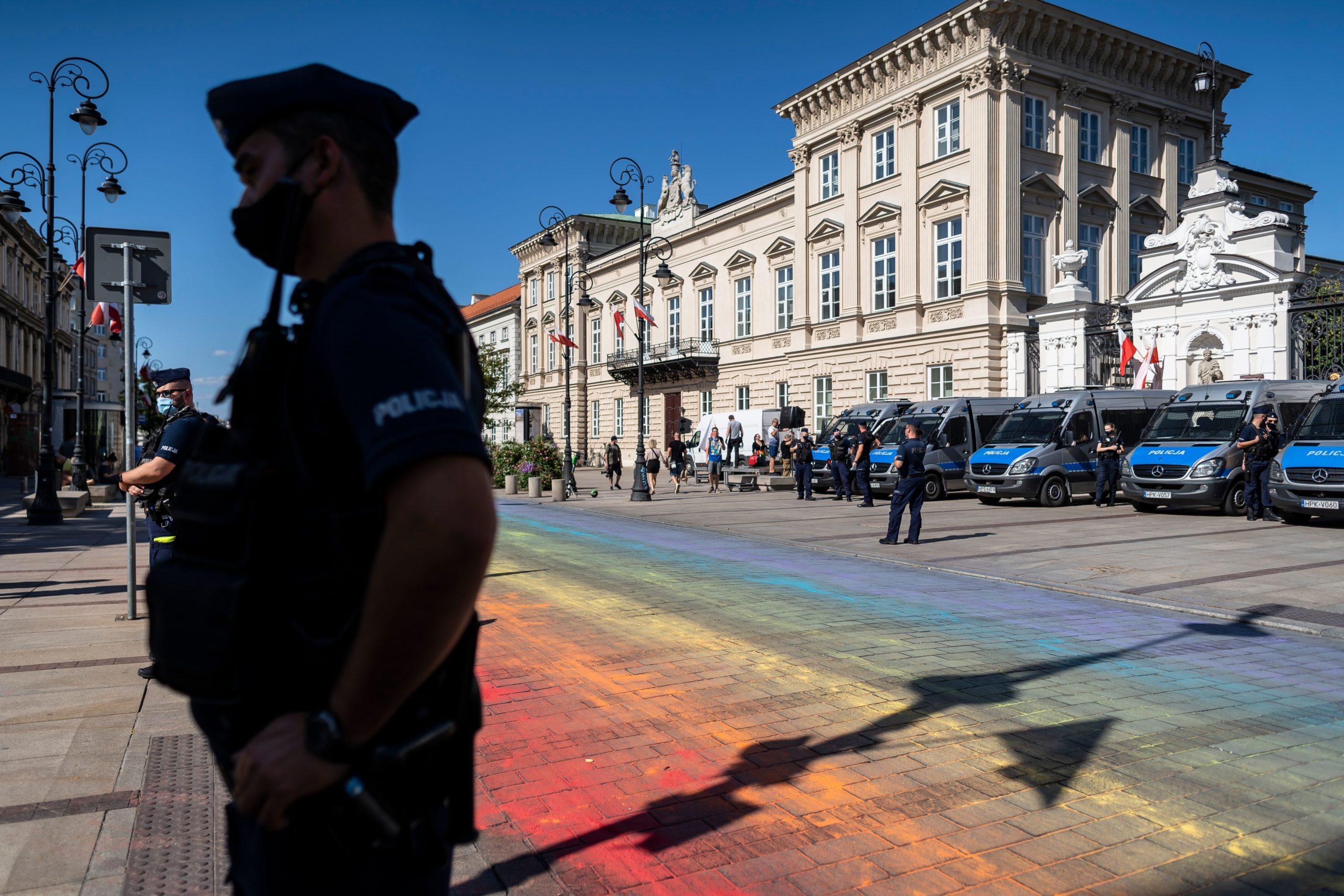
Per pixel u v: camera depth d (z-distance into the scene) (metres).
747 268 38.75
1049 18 27.61
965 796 3.87
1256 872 3.19
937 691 5.45
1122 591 8.92
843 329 32.66
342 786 1.07
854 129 32.03
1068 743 4.51
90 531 15.15
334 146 1.21
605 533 15.06
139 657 6.09
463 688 1.25
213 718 1.25
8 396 49.50
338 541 1.08
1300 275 19.70
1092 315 23.94
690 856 3.33
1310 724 4.82
